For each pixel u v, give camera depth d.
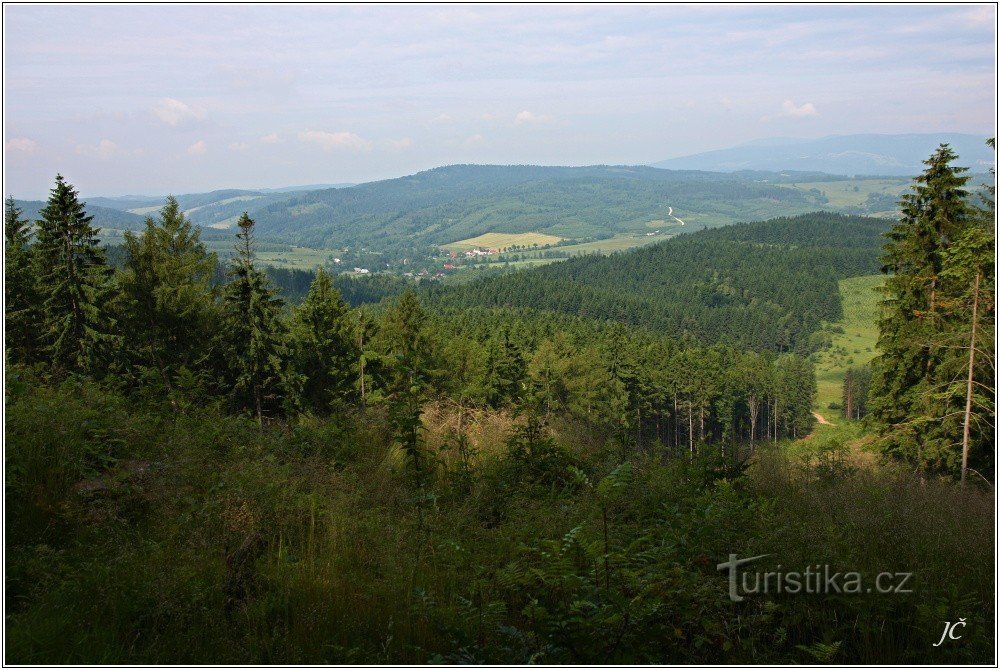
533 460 7.47
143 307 27.78
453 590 4.35
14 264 24.81
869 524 5.01
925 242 19.77
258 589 3.99
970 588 4.17
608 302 194.00
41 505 4.78
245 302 26.97
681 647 3.67
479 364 42.22
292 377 26.25
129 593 3.82
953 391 17.84
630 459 7.99
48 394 7.35
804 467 9.06
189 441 6.95
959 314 18.50
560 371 46.88
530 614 3.52
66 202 24.52
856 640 3.73
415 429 7.69
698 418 73.38
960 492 7.38
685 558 4.43
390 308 45.28
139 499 5.29
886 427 20.70
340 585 4.15
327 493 6.01
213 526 4.90
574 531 4.02
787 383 86.12
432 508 6.12
